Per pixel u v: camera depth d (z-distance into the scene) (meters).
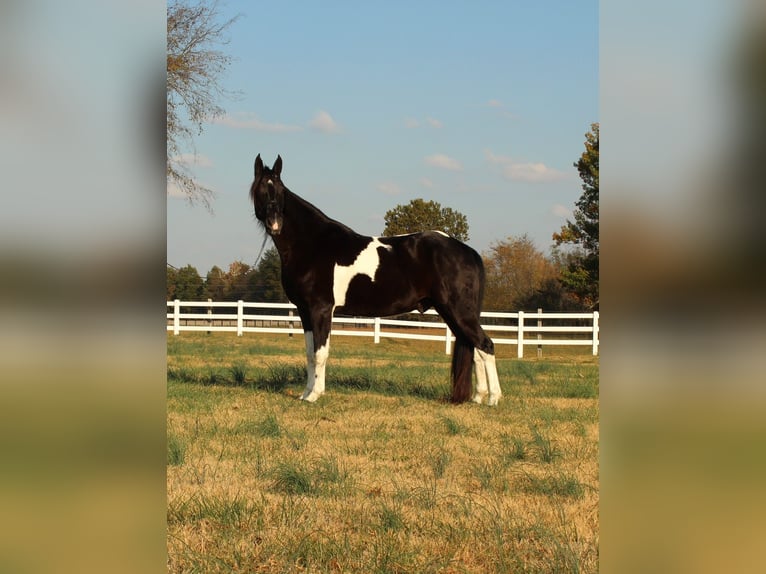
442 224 51.12
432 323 20.14
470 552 3.77
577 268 32.88
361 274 9.68
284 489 4.92
